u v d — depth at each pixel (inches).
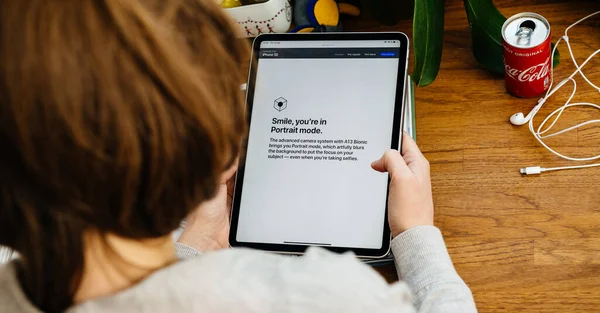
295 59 36.0
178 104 13.5
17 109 12.7
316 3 39.5
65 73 12.5
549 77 35.1
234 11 39.1
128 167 13.6
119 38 12.8
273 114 35.8
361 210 33.8
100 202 14.4
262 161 35.4
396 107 34.3
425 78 34.0
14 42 12.5
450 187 35.2
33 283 17.0
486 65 36.4
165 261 18.2
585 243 32.5
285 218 34.6
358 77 35.1
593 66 36.3
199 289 16.3
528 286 32.3
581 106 35.4
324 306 16.3
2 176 14.0
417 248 29.3
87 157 13.3
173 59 13.1
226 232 35.6
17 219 15.3
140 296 16.2
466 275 33.2
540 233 33.2
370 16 41.1
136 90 13.0
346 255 17.7
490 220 34.0
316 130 35.1
